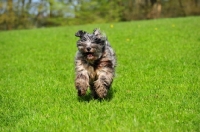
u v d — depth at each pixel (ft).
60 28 106.42
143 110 23.75
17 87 34.65
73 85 33.83
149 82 33.12
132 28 82.02
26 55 56.75
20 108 26.96
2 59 54.54
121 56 49.06
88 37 25.84
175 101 25.80
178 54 47.09
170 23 87.51
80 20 184.44
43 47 64.28
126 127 20.52
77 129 21.03
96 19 183.42
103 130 20.49
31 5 173.17
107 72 25.94
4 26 171.94
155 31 71.31
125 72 38.17
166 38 62.13
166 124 20.83
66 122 22.38
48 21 180.86
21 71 43.93
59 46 64.23
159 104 25.27
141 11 171.73
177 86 30.63
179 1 169.27
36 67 45.62
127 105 25.38
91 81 26.99
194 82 31.73
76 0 186.09
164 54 48.06
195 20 93.50
